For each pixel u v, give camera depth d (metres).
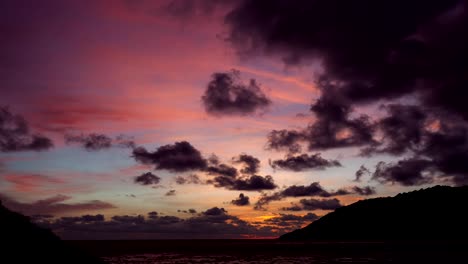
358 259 76.50
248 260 81.88
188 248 162.75
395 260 71.06
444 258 72.88
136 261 82.50
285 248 134.25
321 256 88.50
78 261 33.41
